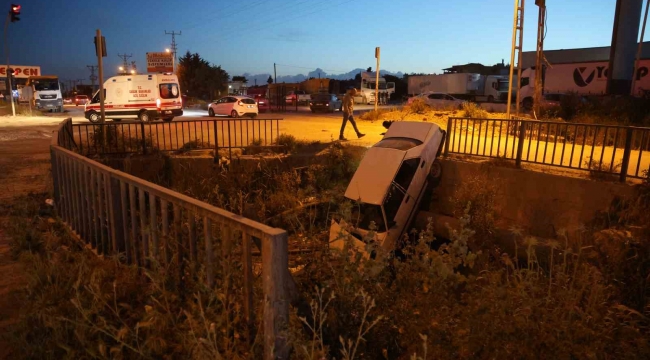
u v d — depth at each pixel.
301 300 3.10
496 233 8.69
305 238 6.25
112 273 3.81
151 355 2.82
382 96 52.59
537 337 2.95
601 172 8.52
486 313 3.02
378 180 9.96
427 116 22.83
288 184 11.52
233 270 3.12
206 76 64.38
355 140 16.02
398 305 3.28
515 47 17.31
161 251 3.71
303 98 46.50
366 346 3.07
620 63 27.08
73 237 5.52
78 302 2.89
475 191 9.60
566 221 8.66
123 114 23.75
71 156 5.50
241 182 11.47
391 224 9.73
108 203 4.50
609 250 5.66
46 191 8.47
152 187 3.62
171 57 42.97
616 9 25.91
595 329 3.35
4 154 13.69
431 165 10.75
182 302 3.22
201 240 4.01
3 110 36.34
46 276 3.75
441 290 3.35
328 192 10.55
